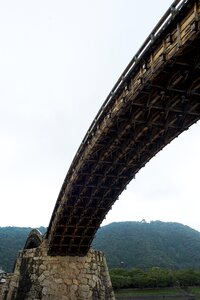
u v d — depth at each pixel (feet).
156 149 102.17
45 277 148.56
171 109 81.92
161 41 69.51
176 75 71.61
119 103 87.20
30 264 155.43
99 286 155.43
